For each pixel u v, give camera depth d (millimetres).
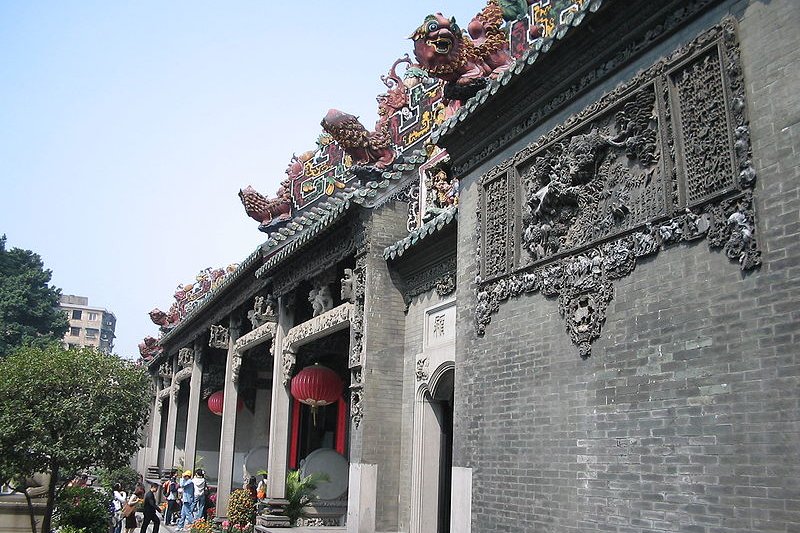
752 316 7312
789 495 6676
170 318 44219
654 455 8234
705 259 7984
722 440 7430
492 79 12586
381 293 17516
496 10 13305
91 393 19531
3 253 73438
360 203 17688
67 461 18844
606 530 8766
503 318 11578
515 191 11734
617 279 9250
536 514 10047
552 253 10602
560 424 9859
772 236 7207
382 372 17156
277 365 23062
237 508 24172
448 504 16156
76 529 19938
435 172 17141
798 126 7090
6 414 18312
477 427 11805
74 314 140625
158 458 46281
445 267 16000
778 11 7480
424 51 13000
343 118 19078
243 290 27906
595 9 9539
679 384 8055
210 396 35438
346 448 25766
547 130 11164
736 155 7699
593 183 10000
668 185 8602
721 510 7316
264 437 33875
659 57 9055
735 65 7855
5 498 21703
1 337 66125
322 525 22750
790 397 6809
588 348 9531
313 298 21141
